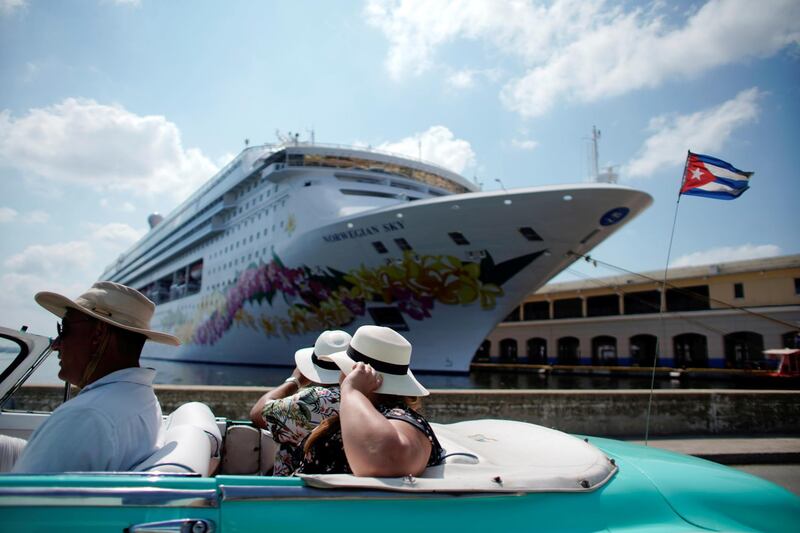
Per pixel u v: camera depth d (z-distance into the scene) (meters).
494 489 1.49
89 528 1.25
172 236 44.69
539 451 1.97
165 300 49.97
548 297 44.72
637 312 38.28
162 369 31.81
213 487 1.33
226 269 31.98
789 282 30.83
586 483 1.64
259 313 27.06
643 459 2.02
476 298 18.75
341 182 24.98
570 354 42.91
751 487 1.88
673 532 1.59
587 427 6.84
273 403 2.14
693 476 1.88
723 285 33.62
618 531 1.55
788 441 6.64
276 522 1.32
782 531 1.74
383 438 1.50
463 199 16.75
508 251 17.30
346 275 20.69
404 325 20.62
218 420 2.63
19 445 2.08
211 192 35.12
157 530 1.26
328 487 1.37
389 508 1.39
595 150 18.42
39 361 2.34
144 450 1.65
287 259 23.70
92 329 1.82
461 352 20.33
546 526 1.49
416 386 1.81
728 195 5.05
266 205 27.50
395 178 26.09
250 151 30.94
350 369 1.79
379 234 18.81
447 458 1.78
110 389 1.68
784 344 30.53
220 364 33.66
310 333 24.22
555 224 16.28
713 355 33.44
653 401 7.06
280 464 2.09
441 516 1.42
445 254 18.03
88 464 1.50
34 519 1.23
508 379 35.62
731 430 7.12
